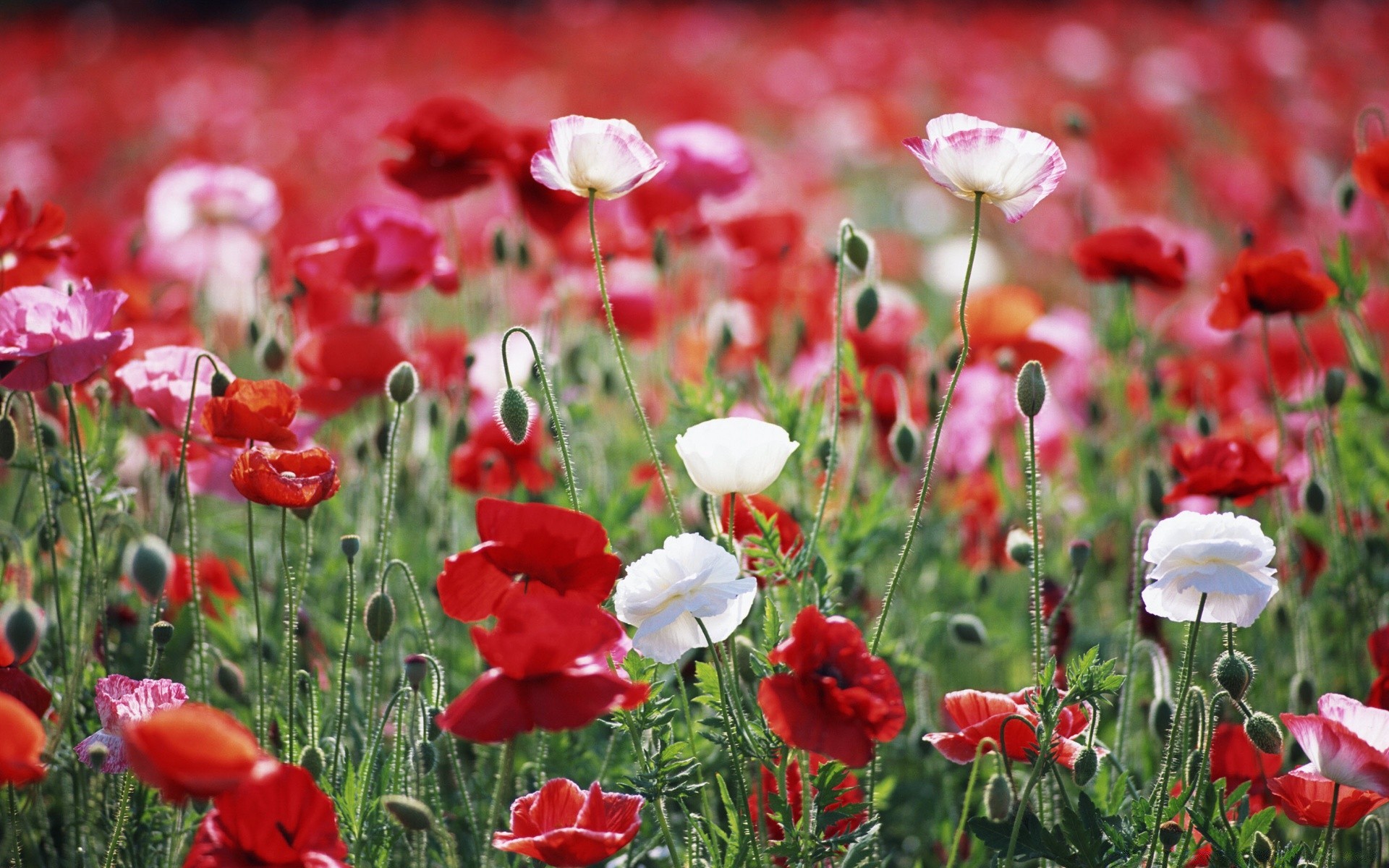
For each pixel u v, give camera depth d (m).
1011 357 5.82
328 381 4.91
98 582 3.64
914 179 16.06
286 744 3.64
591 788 3.10
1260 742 3.22
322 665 4.77
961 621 4.53
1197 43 18.50
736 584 3.07
